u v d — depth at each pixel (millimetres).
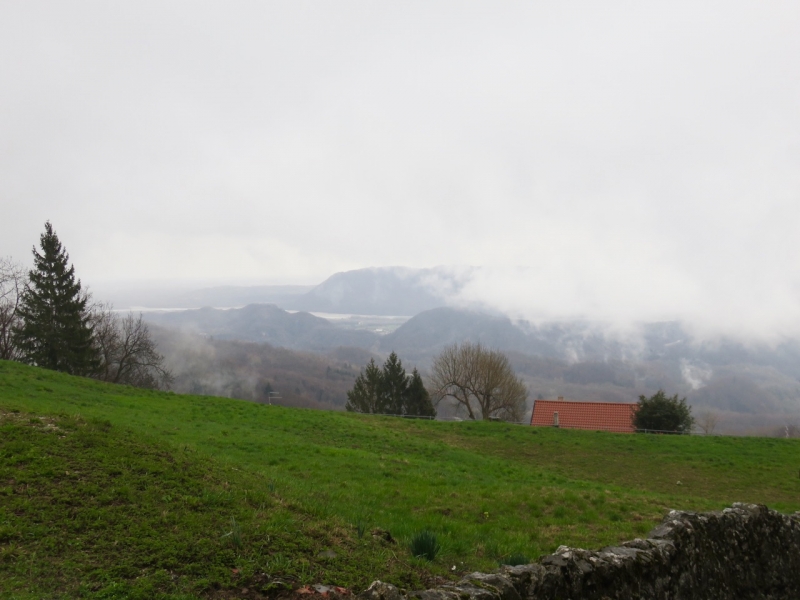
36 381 29234
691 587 9070
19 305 64438
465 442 36812
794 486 27688
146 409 28125
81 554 7352
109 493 9016
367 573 8391
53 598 6418
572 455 34188
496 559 11570
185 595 6801
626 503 18812
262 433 26453
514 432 40594
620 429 59000
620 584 8047
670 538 9242
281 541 8625
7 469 9102
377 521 12758
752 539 10656
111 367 74062
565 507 17312
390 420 42656
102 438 11227
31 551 7246
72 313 64688
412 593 6668
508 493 18172
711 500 23625
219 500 9680
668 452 35281
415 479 19516
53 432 11078
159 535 8078
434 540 10305
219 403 35000
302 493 13258
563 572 7566
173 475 10297
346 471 19453
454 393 72000
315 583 7633
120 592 6691
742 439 39281
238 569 7594
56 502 8453
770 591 10484
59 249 65375
